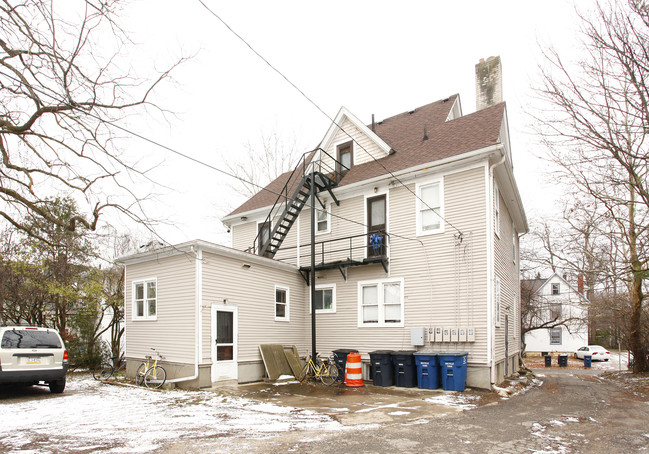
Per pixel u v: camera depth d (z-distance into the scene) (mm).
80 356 18250
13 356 10742
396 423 7973
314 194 16625
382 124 21906
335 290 16625
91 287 17203
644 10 10148
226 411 9117
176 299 13547
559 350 40156
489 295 12961
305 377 14344
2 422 8039
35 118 8844
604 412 9492
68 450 6105
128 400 10562
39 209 9562
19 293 16672
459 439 6840
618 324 21141
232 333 13836
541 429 7633
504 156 13500
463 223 13797
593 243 17578
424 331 14070
